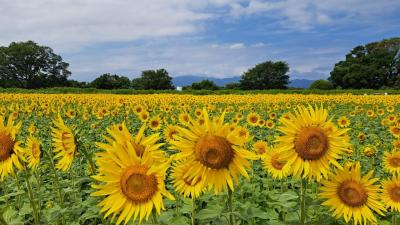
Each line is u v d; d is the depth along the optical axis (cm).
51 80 15075
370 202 448
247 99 4325
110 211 351
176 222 464
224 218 441
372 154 1000
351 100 4347
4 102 4012
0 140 460
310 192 736
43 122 2439
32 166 553
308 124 418
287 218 467
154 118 1593
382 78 13062
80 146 463
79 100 3994
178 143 375
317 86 11725
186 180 438
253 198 761
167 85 14838
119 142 371
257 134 1730
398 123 1688
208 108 2709
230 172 374
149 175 351
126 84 13750
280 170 686
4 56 14675
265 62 15462
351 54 14250
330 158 409
